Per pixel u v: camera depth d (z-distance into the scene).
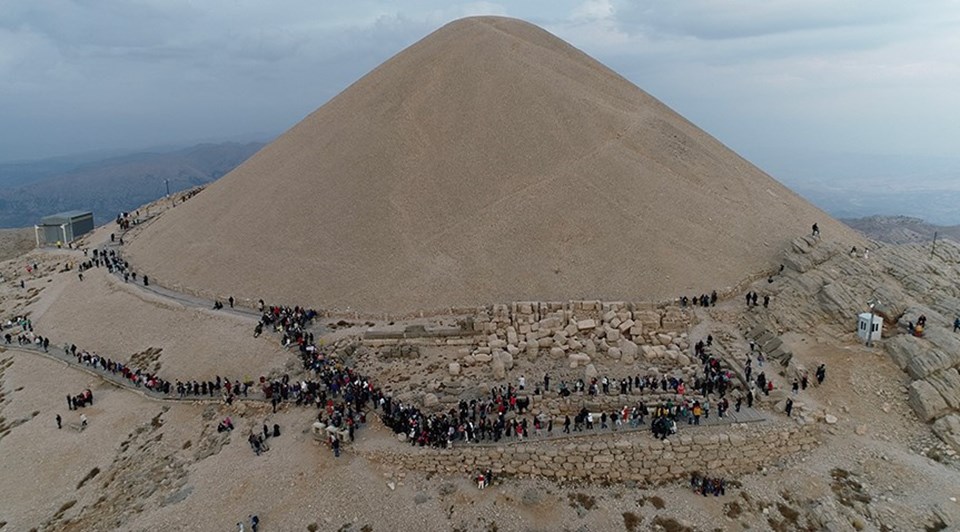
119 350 60.44
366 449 39.50
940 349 45.00
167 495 39.38
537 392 42.91
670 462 37.75
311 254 67.12
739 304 54.91
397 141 77.56
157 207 106.12
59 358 59.97
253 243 71.75
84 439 47.84
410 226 67.31
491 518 35.31
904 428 41.25
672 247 62.59
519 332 50.91
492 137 76.25
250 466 40.25
